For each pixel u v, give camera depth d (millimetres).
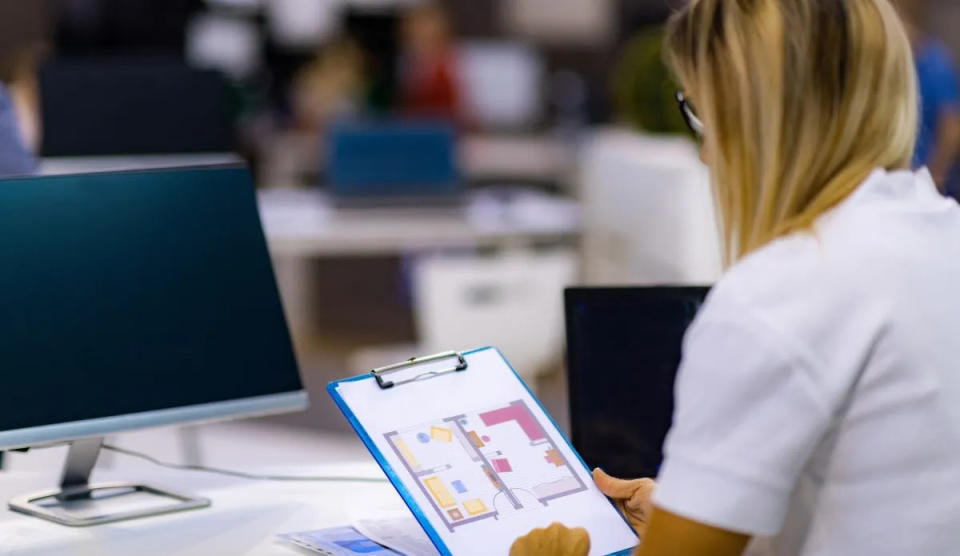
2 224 1708
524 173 7430
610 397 1815
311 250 4363
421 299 4359
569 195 7414
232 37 8859
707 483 1126
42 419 1667
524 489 1599
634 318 1830
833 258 1164
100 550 1646
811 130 1212
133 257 1780
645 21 9523
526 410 1698
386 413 1623
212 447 4562
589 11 9125
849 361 1133
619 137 4492
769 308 1139
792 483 1133
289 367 1852
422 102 7891
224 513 1798
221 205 1862
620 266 4164
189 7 8586
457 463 1597
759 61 1212
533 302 4301
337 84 8141
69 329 1713
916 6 5016
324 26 9141
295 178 7238
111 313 1746
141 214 1803
